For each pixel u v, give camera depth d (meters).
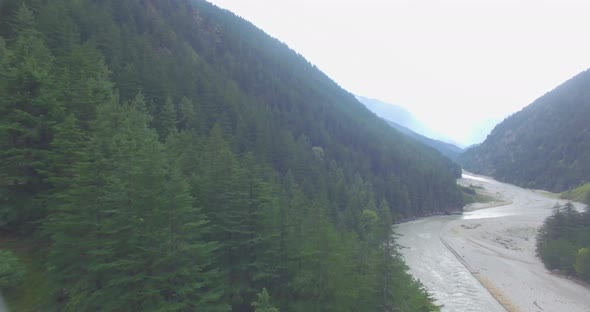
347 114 165.88
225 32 153.75
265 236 23.19
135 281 16.17
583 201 132.25
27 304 16.95
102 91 34.31
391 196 103.75
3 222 20.62
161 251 16.81
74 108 27.62
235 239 23.03
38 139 22.92
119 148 21.91
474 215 118.00
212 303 19.92
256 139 73.94
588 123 191.00
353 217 53.44
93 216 18.03
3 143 21.34
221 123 67.12
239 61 138.88
